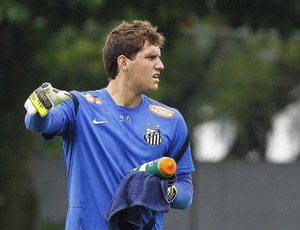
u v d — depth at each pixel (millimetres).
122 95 18156
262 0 45938
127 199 17188
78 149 17766
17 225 50219
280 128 101625
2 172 50125
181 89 82250
